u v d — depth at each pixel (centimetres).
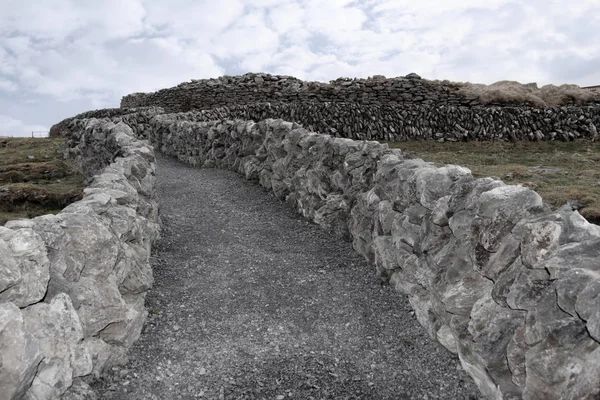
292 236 825
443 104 2128
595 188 842
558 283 289
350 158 799
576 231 322
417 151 1703
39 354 317
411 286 538
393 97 2169
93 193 568
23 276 336
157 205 882
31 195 1098
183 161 1745
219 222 910
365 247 698
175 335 505
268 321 536
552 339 295
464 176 482
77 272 419
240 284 630
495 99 2092
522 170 1079
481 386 396
